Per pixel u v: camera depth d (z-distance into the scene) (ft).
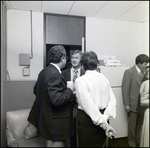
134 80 6.08
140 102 6.21
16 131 6.21
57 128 5.25
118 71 5.86
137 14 7.48
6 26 6.53
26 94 6.13
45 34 6.66
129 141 6.18
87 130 5.57
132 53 6.83
